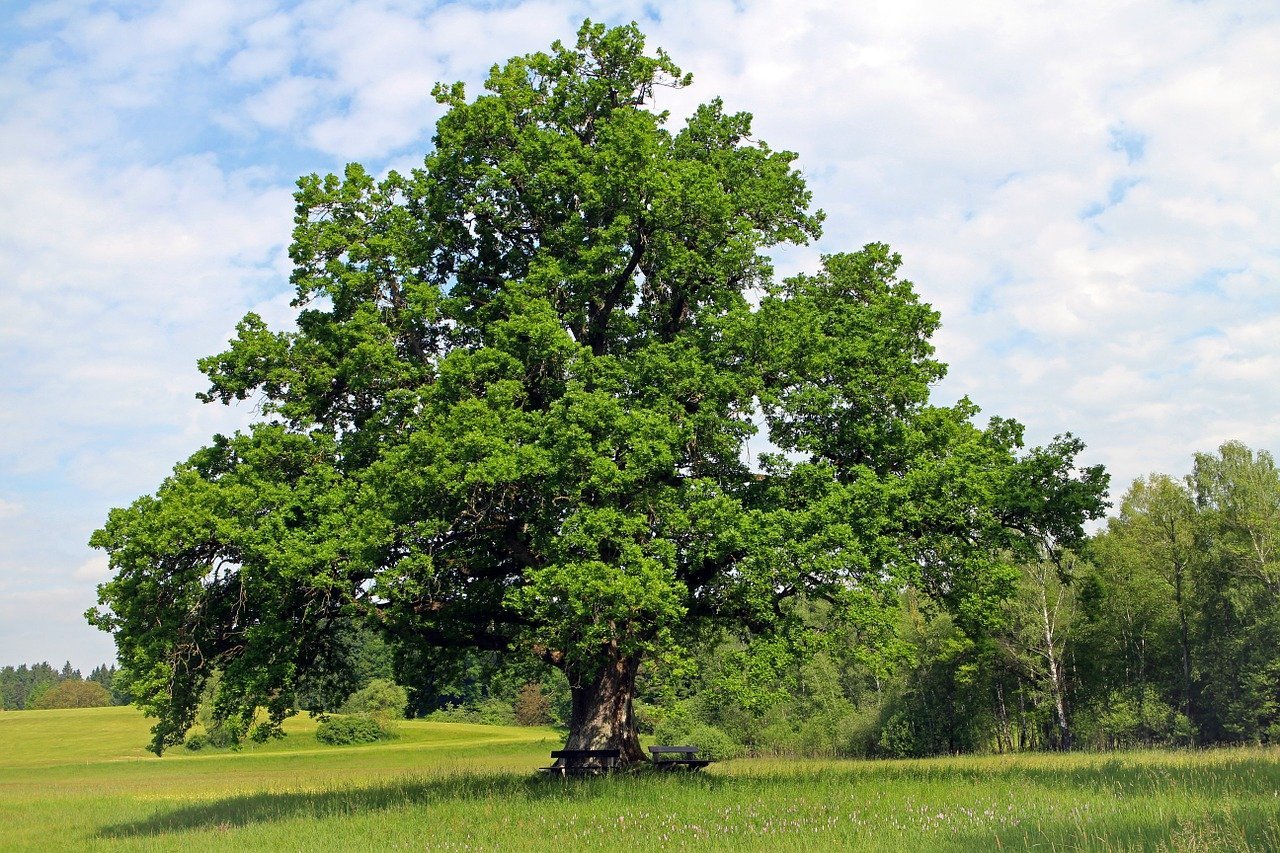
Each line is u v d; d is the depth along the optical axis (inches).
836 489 831.7
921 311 953.5
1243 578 2026.3
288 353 945.5
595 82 1028.5
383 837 604.1
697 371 848.9
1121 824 479.5
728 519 798.5
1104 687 2188.7
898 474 900.6
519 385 863.7
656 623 808.9
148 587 822.5
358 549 778.2
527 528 860.6
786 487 868.0
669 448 801.6
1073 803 576.7
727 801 671.1
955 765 1056.8
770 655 791.1
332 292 935.0
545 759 2091.5
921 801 632.4
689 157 1029.2
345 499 838.5
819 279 1019.3
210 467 946.1
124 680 852.0
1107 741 2106.3
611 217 964.0
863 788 719.7
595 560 760.3
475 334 971.9
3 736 3472.0
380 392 951.0
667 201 917.2
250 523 829.2
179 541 808.9
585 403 804.0
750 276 1003.9
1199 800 556.7
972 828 507.5
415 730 3558.1
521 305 896.3
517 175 973.2
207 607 866.8
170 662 844.6
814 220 1064.2
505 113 979.3
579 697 985.5
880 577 814.5
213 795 1309.1
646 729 2250.2
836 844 487.2
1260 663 1893.5
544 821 617.0
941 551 880.3
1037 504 869.2
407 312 924.0
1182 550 2101.4
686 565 900.0
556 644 858.8
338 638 1026.7
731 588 834.8
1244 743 1881.2
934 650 2226.9
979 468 879.7
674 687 801.6
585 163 965.2
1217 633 2038.6
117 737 3326.8
